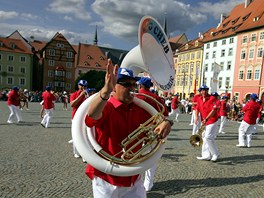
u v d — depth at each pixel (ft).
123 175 7.61
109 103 7.91
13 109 41.52
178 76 208.54
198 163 21.72
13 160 19.94
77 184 15.53
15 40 211.20
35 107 82.74
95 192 7.98
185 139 33.27
